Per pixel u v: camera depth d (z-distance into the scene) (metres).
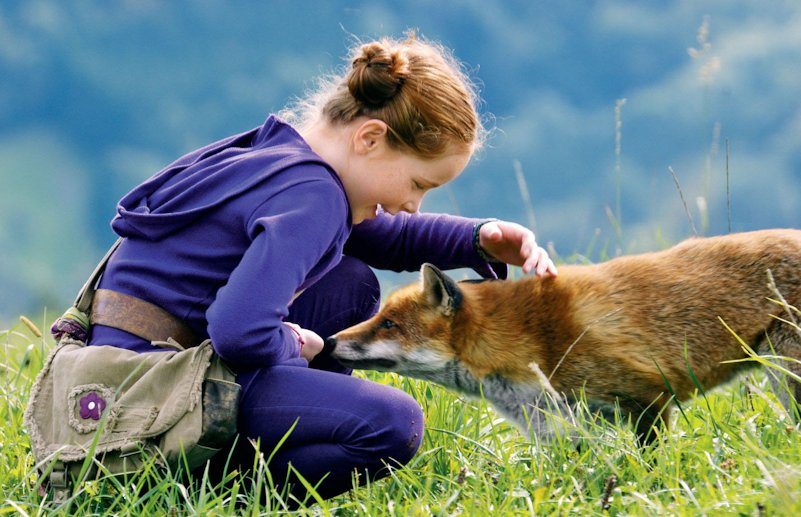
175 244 5.11
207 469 4.84
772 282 6.18
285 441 5.09
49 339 8.66
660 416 6.20
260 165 5.15
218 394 4.80
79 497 4.95
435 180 5.45
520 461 5.74
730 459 5.32
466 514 4.82
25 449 5.86
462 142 5.39
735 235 7.09
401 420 5.08
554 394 5.94
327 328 6.49
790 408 6.38
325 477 5.13
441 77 5.33
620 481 5.22
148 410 4.77
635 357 6.46
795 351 6.62
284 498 5.24
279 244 4.84
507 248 6.53
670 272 6.79
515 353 6.64
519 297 6.79
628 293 6.66
